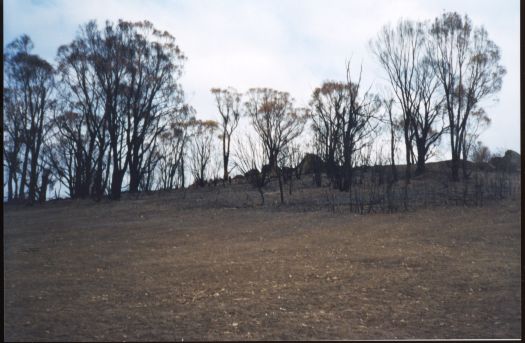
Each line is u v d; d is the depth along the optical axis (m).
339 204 26.34
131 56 37.25
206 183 46.09
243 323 7.57
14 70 36.41
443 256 12.70
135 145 40.34
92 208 29.75
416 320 7.66
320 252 13.83
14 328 7.43
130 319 7.85
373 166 33.94
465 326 7.30
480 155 39.25
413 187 31.17
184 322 7.66
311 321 7.66
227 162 48.62
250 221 21.80
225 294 9.40
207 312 8.20
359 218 21.27
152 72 38.47
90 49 36.72
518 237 15.02
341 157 32.91
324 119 35.44
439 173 36.59
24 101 37.69
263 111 34.81
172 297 9.25
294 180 39.47
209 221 22.38
